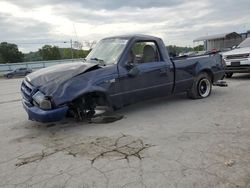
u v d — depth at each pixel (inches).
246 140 169.5
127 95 234.1
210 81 311.0
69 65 229.0
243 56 424.2
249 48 439.2
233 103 269.7
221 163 140.1
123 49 237.9
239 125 199.2
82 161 152.9
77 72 211.5
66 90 201.3
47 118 197.6
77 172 140.3
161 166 140.6
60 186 128.0
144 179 129.0
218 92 335.6
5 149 180.9
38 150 174.7
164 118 230.7
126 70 231.6
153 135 189.0
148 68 246.4
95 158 155.6
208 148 159.9
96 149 169.0
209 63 302.5
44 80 209.9
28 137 203.0
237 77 479.2
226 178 125.9
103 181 129.6
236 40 1403.8
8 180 137.5
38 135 206.1
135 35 252.2
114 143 177.5
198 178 127.0
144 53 251.8
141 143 174.7
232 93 323.9
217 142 168.6
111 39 261.0
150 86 249.3
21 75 1722.4
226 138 174.6
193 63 286.8
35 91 205.6
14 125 239.1
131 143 175.6
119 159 152.1
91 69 217.5
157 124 214.5
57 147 177.6
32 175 140.9
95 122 229.9
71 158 158.1
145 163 145.2
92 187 125.2
